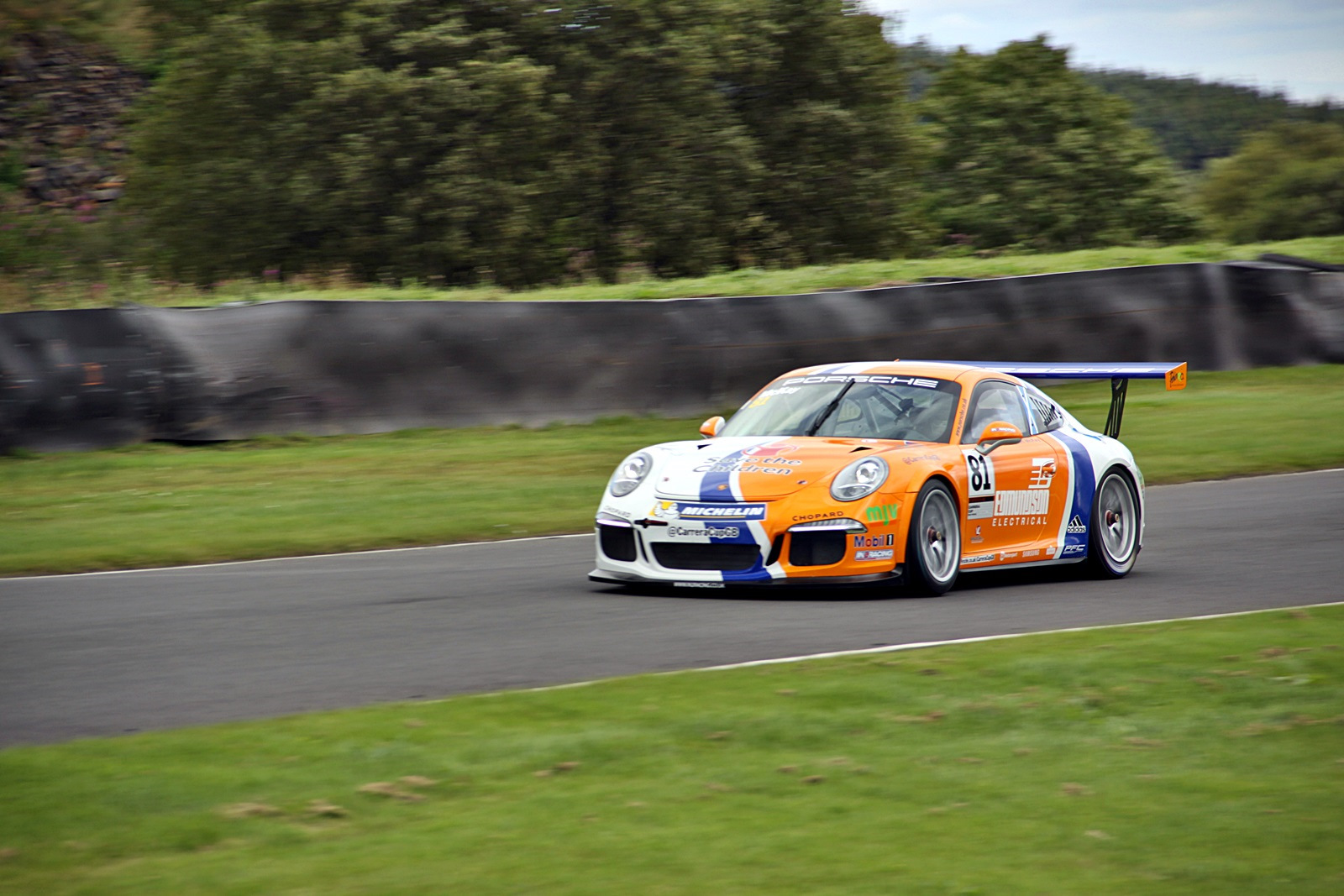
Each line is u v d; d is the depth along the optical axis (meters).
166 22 99.50
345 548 35.38
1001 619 24.61
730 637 22.89
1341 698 18.33
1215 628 22.83
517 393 55.19
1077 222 129.88
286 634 23.81
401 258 86.62
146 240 92.44
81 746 15.93
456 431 54.12
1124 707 17.86
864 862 12.25
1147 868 12.10
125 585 29.66
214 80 91.31
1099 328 66.38
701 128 97.06
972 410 29.53
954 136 136.75
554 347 55.72
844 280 72.12
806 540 26.12
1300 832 13.05
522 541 36.53
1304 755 15.81
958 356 62.91
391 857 12.39
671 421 57.28
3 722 17.81
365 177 86.50
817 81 104.62
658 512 27.06
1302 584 28.38
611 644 22.42
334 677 20.31
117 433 49.56
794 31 103.12
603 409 56.50
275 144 89.31
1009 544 29.14
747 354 58.84
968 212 129.88
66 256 89.94
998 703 17.94
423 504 41.34
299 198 86.69
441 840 12.84
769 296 59.44
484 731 16.58
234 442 51.06
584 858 12.34
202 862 12.24
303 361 52.16
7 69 130.75
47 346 48.59
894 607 25.83
